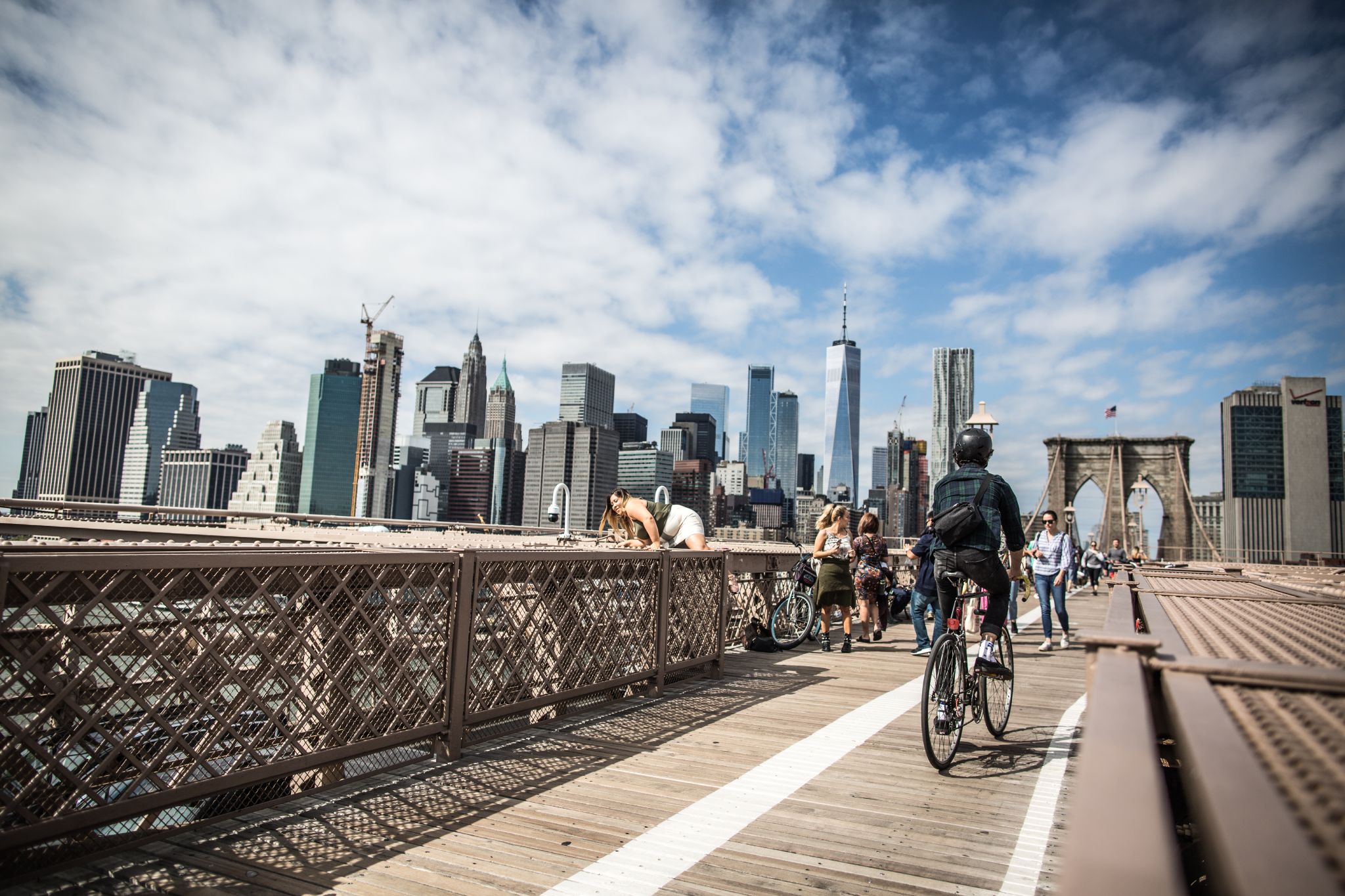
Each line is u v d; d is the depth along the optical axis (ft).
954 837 11.61
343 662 12.55
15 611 8.68
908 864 10.61
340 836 11.27
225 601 10.85
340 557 12.34
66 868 9.82
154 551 11.66
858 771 14.84
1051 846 11.28
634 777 14.30
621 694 21.03
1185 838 7.88
